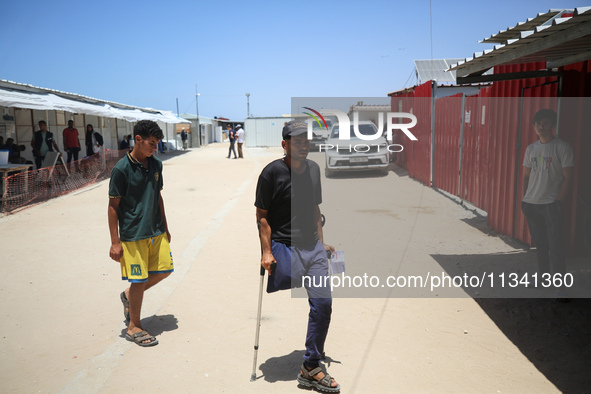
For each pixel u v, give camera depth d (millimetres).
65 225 7867
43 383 3053
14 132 14211
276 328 3848
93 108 15406
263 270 3037
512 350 3367
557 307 4008
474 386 2928
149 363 3281
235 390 2941
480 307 4117
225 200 10258
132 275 3510
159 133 3451
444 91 10055
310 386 2957
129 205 3459
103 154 15805
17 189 9891
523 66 5973
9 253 6156
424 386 2941
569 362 3162
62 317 4113
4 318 4098
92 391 2934
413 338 3598
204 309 4250
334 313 4086
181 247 6363
